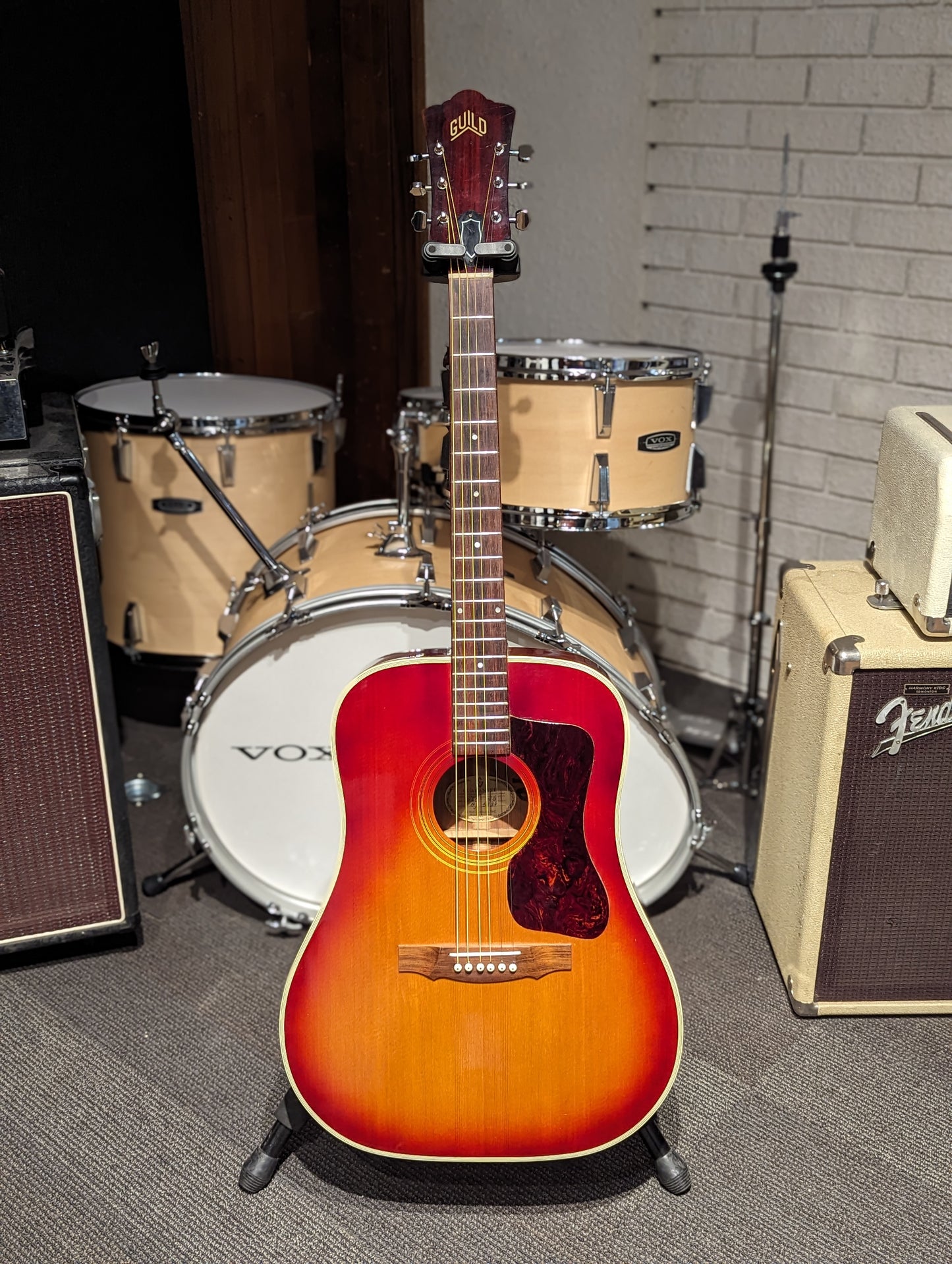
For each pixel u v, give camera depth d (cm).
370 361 270
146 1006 186
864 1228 148
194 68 229
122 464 231
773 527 267
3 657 173
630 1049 144
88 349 244
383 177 252
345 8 237
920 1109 166
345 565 183
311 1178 156
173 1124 164
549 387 177
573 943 143
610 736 142
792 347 251
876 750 166
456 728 141
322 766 191
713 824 231
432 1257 145
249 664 184
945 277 226
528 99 264
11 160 221
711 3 239
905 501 168
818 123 233
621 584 296
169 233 242
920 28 216
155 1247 146
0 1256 144
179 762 253
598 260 269
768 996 188
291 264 256
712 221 254
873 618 170
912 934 177
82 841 186
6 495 165
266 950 199
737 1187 154
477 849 142
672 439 185
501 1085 145
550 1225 149
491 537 141
